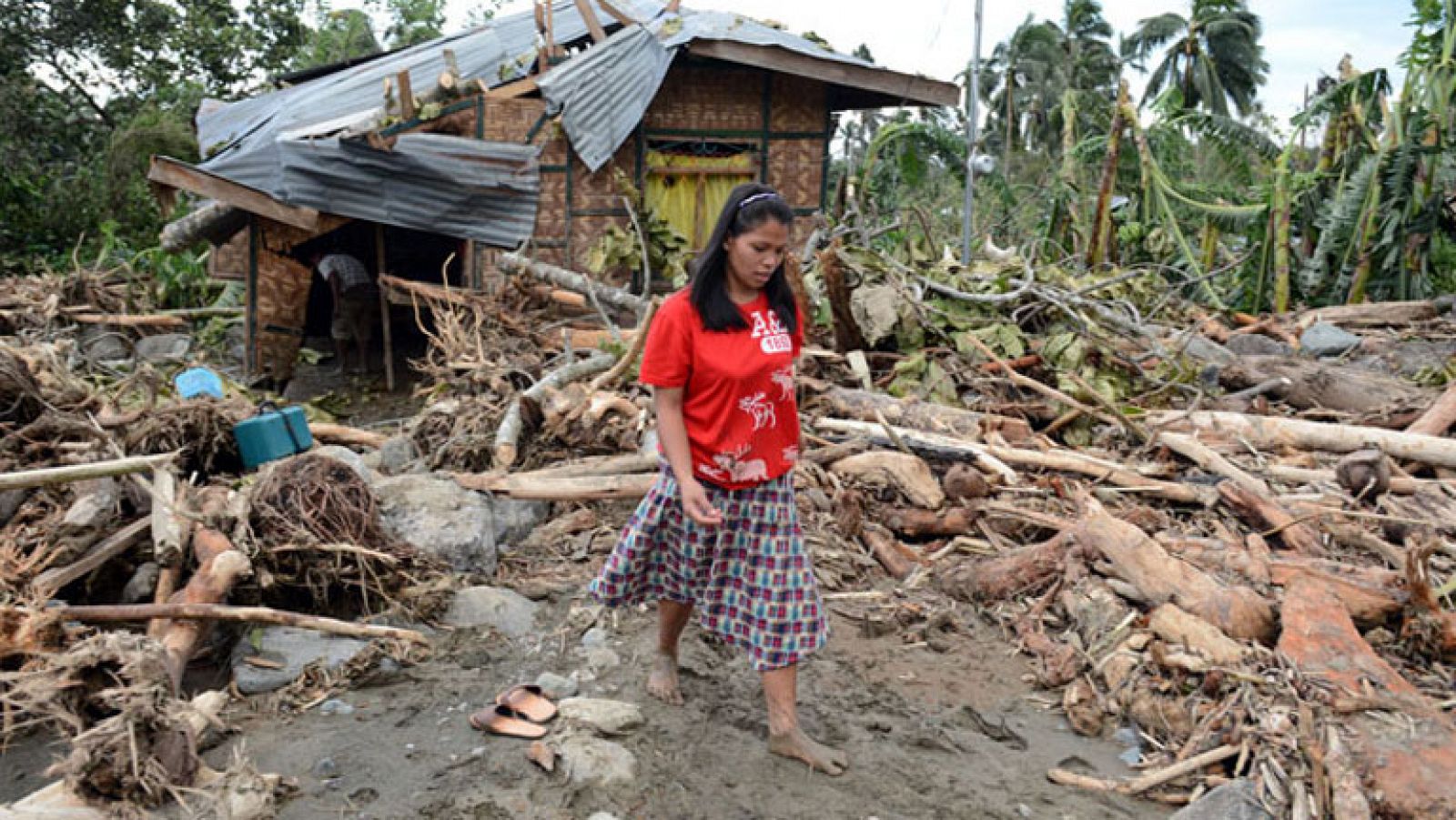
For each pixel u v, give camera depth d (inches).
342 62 579.5
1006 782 109.0
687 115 397.7
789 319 100.7
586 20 408.2
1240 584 144.6
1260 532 174.7
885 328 266.4
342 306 378.9
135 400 228.2
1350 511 179.5
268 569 136.8
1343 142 486.0
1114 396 261.7
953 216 579.5
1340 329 351.3
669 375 97.9
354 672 123.5
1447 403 223.1
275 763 104.8
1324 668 117.6
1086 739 121.3
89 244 692.1
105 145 824.3
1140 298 379.2
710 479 101.3
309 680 122.3
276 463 150.3
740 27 409.7
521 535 172.7
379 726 113.3
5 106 809.5
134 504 151.8
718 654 133.4
